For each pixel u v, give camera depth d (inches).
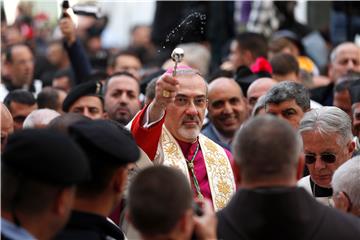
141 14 1563.7
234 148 422.3
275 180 411.8
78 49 916.0
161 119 573.6
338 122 560.1
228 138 771.4
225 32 1224.8
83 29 1414.9
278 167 410.9
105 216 424.2
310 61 1068.5
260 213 410.9
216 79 779.4
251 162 412.2
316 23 1269.7
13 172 388.8
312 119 563.8
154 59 1250.0
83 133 418.3
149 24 1509.6
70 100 772.6
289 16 1229.7
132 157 422.3
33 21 1390.3
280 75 852.6
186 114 606.2
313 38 1195.3
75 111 771.4
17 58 1026.1
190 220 391.9
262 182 412.8
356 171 472.4
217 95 764.6
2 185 389.7
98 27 1421.0
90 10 794.8
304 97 650.8
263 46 957.2
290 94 647.8
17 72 1027.9
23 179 388.2
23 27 1232.2
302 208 412.8
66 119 487.2
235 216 417.4
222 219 420.8
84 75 915.4
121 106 823.7
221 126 767.1
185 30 671.8
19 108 770.8
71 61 917.2
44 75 1130.7
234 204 420.2
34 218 390.9
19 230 389.7
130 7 1558.8
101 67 1226.6
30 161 385.4
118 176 422.9
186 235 390.9
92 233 417.4
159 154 594.6
